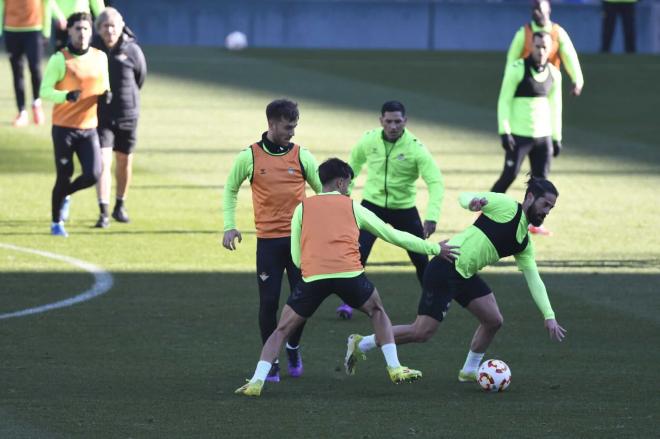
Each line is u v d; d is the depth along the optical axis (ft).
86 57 155.94
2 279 137.59
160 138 247.50
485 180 213.05
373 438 82.58
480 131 264.72
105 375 99.81
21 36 242.58
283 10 422.82
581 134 265.13
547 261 153.89
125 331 115.75
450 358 108.68
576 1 468.75
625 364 106.42
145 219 177.58
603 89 311.47
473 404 92.53
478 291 99.14
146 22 419.95
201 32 421.59
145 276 141.08
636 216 186.60
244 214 184.24
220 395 94.12
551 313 99.04
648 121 280.51
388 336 94.73
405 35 421.18
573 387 98.32
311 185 102.63
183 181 208.74
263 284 100.78
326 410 90.07
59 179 160.56
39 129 247.50
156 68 331.36
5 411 88.02
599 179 218.59
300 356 107.34
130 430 83.61
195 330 116.78
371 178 126.31
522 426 85.97
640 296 135.03
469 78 326.85
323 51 371.97
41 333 114.32
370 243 122.21
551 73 170.60
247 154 100.89
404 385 98.94
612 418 88.38
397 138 124.26
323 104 289.94
